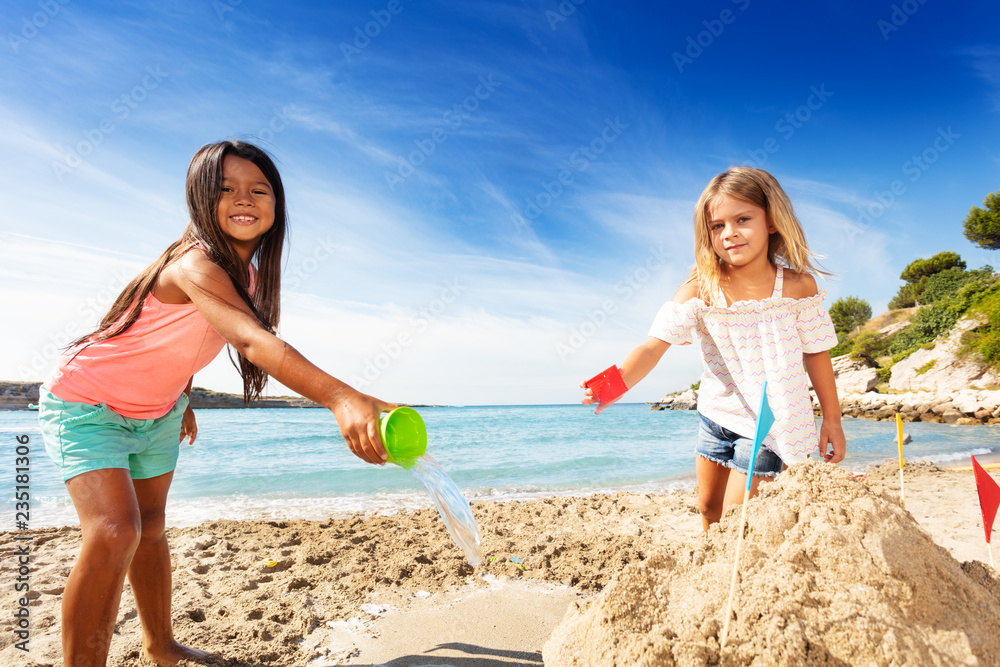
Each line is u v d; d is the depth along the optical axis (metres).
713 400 2.85
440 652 2.45
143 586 2.21
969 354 30.38
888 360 37.62
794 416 2.54
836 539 1.51
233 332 1.53
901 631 1.33
